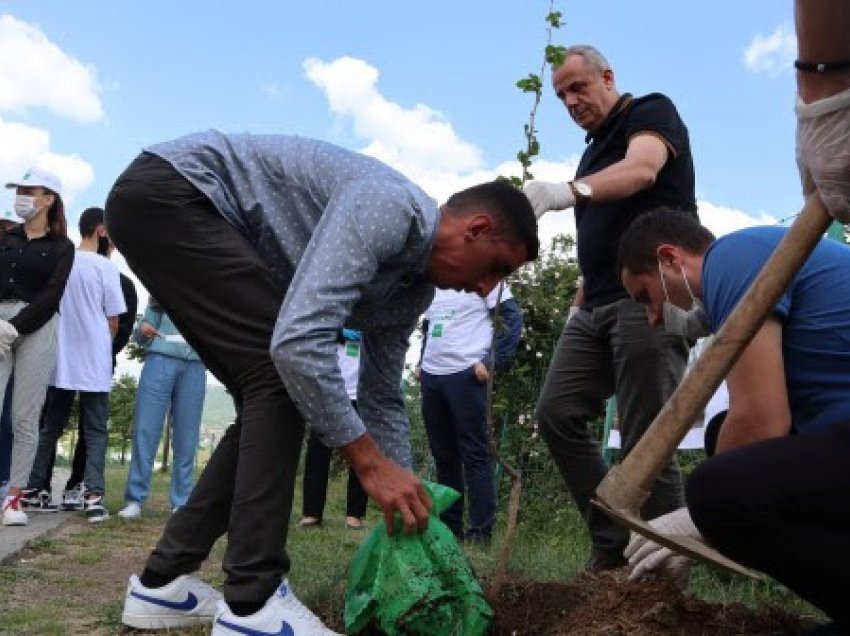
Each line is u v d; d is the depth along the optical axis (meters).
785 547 2.08
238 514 2.55
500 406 5.91
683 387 2.22
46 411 6.43
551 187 3.09
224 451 2.91
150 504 7.38
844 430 2.07
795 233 2.06
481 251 2.57
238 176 2.65
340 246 2.38
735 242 2.41
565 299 7.05
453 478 5.57
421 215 2.49
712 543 2.23
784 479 2.05
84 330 6.10
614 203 3.56
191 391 6.36
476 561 4.02
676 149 3.49
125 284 6.89
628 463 2.29
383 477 2.49
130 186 2.58
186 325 2.72
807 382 2.31
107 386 6.15
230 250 2.59
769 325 2.29
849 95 1.86
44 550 4.69
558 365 3.79
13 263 5.56
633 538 2.86
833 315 2.29
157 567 2.88
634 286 2.88
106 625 2.98
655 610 2.60
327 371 2.36
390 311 2.89
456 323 5.40
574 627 2.65
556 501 6.22
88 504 5.98
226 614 2.55
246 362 2.59
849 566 2.03
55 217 5.66
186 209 2.58
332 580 3.28
